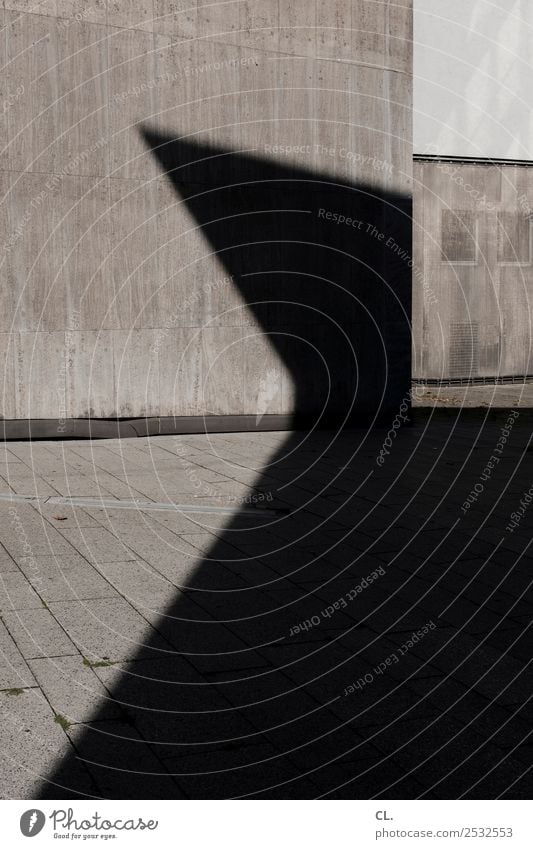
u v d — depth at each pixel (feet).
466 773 10.94
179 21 35.94
